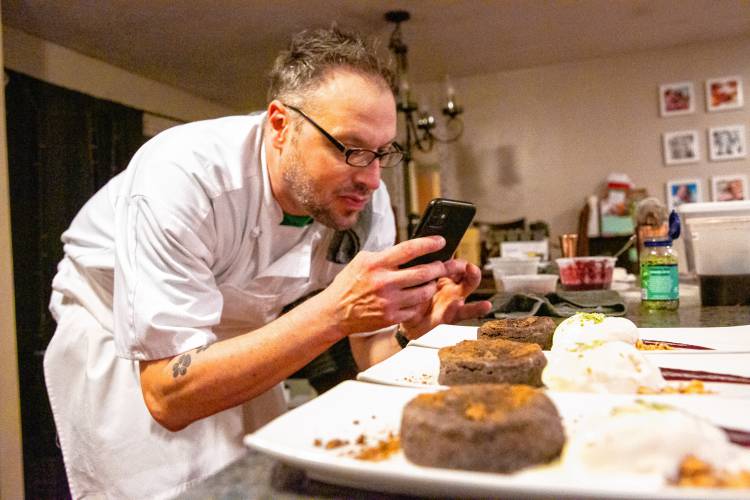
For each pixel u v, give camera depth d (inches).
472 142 194.9
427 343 40.1
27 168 131.2
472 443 18.4
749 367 31.2
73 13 126.2
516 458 18.3
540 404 19.8
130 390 48.9
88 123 147.7
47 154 135.4
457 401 20.6
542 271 90.0
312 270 56.4
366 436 21.9
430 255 44.2
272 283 50.9
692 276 75.3
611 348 28.0
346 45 42.9
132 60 158.1
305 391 114.1
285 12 129.4
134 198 41.8
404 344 52.5
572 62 183.2
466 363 28.4
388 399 25.7
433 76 191.9
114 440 48.0
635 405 20.3
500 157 191.9
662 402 23.5
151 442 47.3
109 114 155.3
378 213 56.7
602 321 35.4
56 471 97.9
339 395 25.7
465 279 50.3
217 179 43.6
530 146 188.7
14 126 128.5
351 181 42.6
